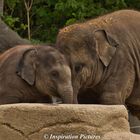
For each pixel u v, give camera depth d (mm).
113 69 14555
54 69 14266
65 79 14133
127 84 14688
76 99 14266
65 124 11664
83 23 14703
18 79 14633
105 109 11820
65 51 14305
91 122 11727
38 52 14562
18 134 11656
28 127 11648
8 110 11656
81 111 11672
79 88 14398
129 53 14711
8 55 15008
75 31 14312
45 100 14828
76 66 14211
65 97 14062
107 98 14562
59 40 14484
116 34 14641
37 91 14648
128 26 14852
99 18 14883
